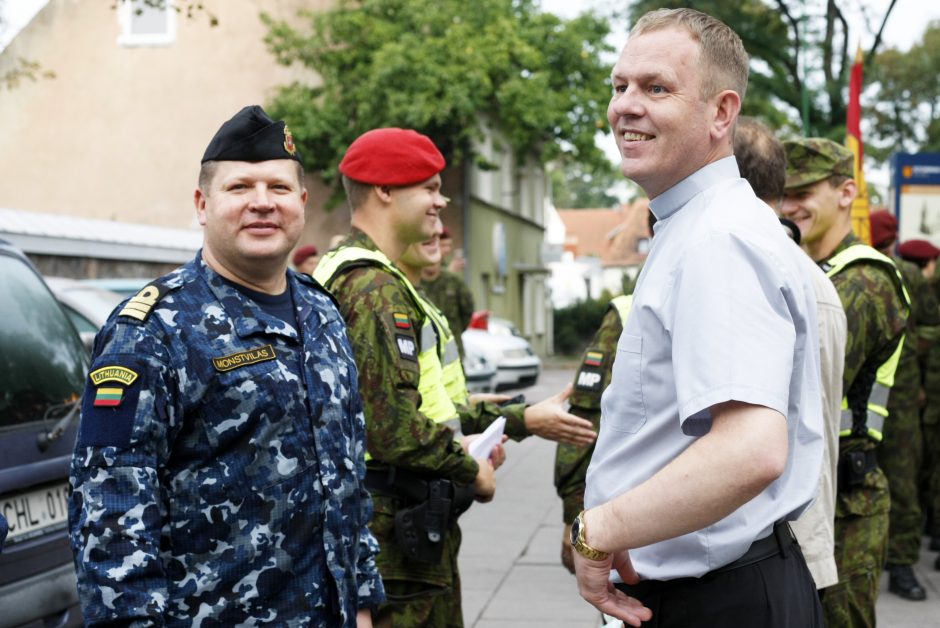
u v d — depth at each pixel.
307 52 24.02
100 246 13.58
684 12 2.31
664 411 2.20
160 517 2.34
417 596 3.42
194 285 2.49
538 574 6.72
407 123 23.22
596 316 40.50
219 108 26.12
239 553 2.38
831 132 27.81
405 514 3.33
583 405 3.96
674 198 2.30
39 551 3.79
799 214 3.94
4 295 4.20
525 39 24.27
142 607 2.24
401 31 23.80
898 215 11.94
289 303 2.63
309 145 24.16
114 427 2.30
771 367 2.00
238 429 2.40
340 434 2.55
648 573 2.31
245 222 2.49
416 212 3.61
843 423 3.61
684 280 2.11
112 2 26.28
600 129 24.94
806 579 2.36
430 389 3.47
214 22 9.73
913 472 6.20
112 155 26.50
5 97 26.66
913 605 6.04
